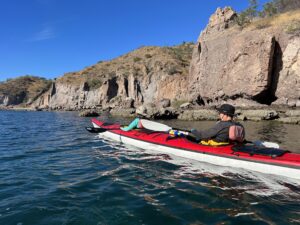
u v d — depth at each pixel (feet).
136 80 161.58
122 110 98.99
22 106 320.29
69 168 20.34
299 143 30.81
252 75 79.30
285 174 16.66
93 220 11.71
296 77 72.54
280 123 55.42
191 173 18.33
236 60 84.43
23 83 410.31
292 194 14.62
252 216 12.05
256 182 16.37
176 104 110.93
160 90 130.41
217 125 19.76
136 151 25.45
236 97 86.17
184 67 159.12
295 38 73.46
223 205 13.21
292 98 73.56
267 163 17.31
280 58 77.00
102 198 14.15
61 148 28.84
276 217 11.99
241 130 19.34
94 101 196.54
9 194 14.89
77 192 15.08
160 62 163.84
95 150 26.73
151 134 26.55
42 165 21.43
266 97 81.15
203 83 99.25
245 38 82.28
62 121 76.89
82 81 222.69
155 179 17.25
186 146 22.02
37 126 60.08
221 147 19.74
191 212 12.44
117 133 30.71
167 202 13.58
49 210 12.73
